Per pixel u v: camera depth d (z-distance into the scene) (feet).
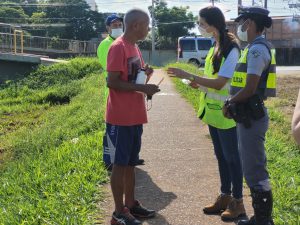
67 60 81.05
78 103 45.06
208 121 15.94
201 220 16.19
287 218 15.75
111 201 17.79
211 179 20.52
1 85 68.74
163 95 46.29
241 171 15.74
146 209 16.49
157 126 31.65
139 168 22.24
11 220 15.64
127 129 15.16
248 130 13.83
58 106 51.83
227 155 15.74
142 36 15.15
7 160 28.58
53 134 30.66
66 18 216.54
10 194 19.24
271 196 14.28
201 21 15.38
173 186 19.70
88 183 18.78
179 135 28.96
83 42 158.81
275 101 46.62
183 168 22.16
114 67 14.75
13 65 74.84
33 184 19.54
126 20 15.01
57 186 18.74
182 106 39.65
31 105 52.13
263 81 13.83
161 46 192.65
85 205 16.89
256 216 14.38
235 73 14.28
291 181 19.26
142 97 15.55
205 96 16.08
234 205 16.02
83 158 22.07
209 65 16.07
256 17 13.70
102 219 16.22
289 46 152.35
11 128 41.57
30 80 68.74
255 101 13.67
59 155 23.22
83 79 64.44
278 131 29.27
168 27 192.65
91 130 30.40
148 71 15.37
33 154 26.53
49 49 146.30
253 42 13.76
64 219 15.35
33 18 221.46
